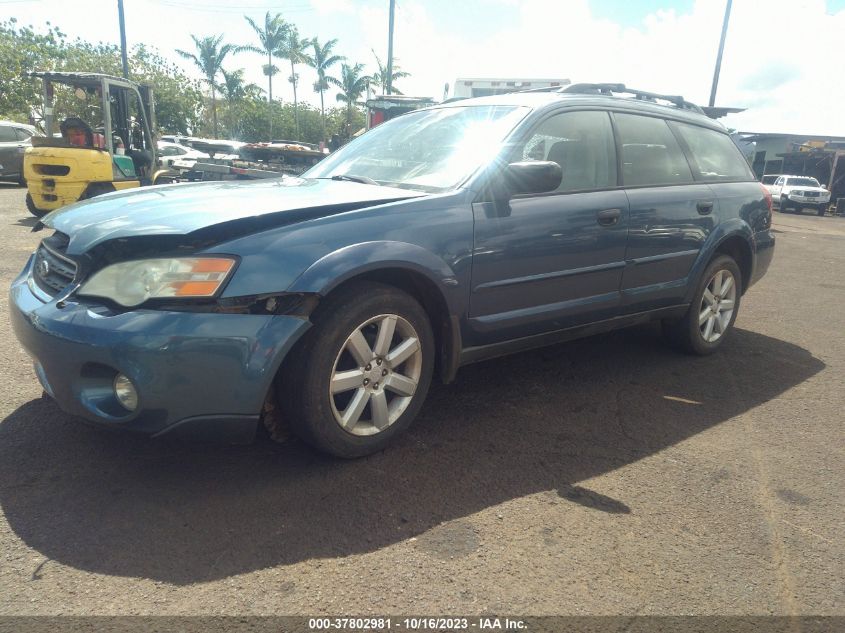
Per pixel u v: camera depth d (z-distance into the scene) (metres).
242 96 44.94
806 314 6.68
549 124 3.63
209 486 2.66
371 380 2.86
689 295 4.47
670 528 2.55
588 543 2.42
